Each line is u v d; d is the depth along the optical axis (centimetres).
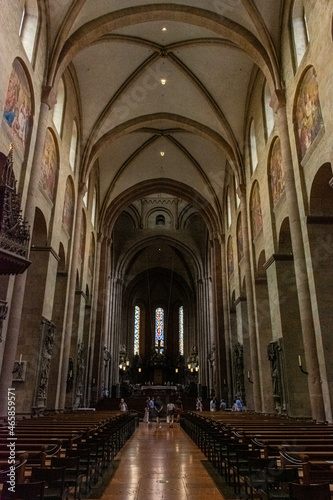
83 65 1869
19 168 1191
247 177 2045
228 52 1842
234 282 2405
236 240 2294
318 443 575
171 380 4591
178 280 4925
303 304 1202
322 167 1147
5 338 1061
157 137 2609
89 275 2466
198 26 1723
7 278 1070
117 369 3800
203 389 3338
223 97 2062
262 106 1791
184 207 3831
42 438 632
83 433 685
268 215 1638
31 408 1290
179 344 4903
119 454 1029
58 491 459
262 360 1736
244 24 1561
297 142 1332
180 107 2230
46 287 1454
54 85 1416
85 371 2331
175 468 810
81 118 2069
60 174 1653
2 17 988
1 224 758
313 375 1135
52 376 1633
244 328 2120
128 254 3922
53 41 1442
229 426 817
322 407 1097
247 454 555
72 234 1897
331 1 1058
